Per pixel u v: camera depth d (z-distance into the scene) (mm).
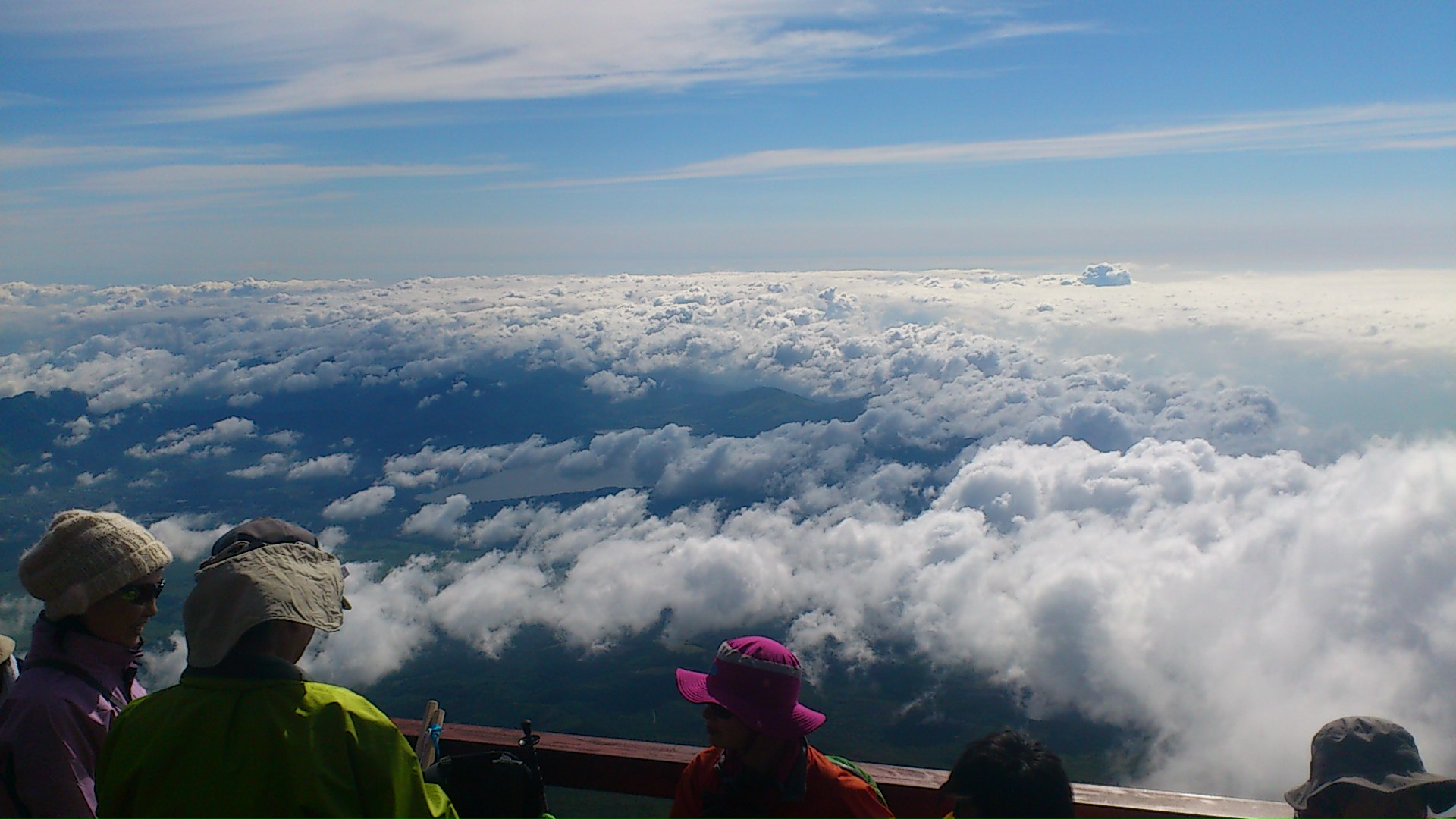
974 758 2527
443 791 2645
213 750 2139
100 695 2869
